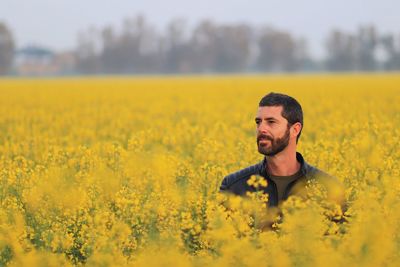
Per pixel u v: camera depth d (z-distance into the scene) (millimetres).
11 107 36125
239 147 12359
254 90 53938
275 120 7371
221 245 6082
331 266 5379
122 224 6773
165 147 17188
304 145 13742
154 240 5961
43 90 58562
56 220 8039
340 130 17891
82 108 36406
